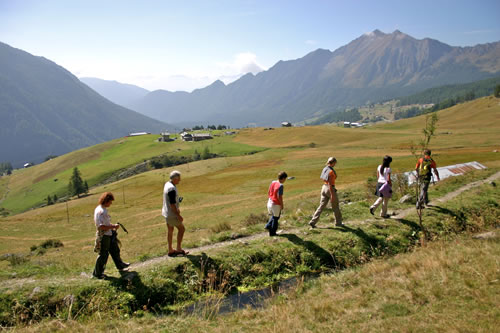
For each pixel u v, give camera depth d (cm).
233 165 10819
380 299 641
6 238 5109
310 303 677
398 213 1321
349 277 806
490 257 735
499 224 1233
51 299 735
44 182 15850
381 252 999
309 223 1191
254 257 951
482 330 474
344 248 1005
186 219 4044
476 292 589
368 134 15212
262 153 12594
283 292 797
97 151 19512
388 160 1227
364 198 2139
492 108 18662
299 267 942
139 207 6706
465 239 1011
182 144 18375
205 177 9300
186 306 768
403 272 759
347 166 7312
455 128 14950
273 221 1094
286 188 5631
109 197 811
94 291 765
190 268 873
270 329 570
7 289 757
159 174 10656
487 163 3597
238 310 707
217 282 871
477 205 1363
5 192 16325
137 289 785
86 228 5550
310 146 13512
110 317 703
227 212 4141
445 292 620
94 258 1389
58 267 998
